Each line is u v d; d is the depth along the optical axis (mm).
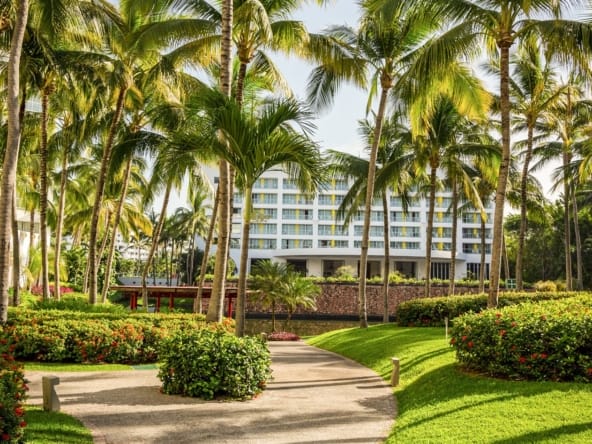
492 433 6559
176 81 19141
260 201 76625
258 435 7418
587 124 30594
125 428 7645
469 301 22609
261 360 10484
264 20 13391
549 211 43562
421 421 7730
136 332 14398
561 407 7242
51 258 41969
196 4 16203
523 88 24891
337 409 9219
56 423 7418
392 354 15492
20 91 19156
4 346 8727
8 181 13516
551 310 10258
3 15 15406
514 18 13680
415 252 65688
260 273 33938
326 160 11008
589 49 12898
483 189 35781
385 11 13891
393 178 25156
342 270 63281
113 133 19844
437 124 24203
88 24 17578
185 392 9977
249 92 19516
